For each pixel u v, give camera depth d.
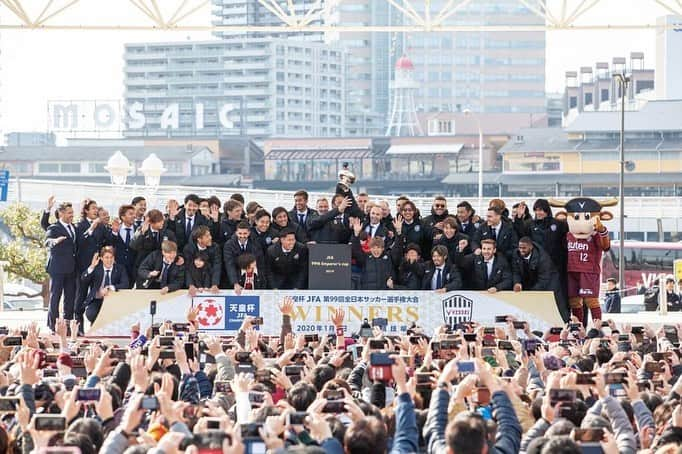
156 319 21.22
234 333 21.22
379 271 21.55
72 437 8.02
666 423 9.38
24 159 170.50
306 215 22.69
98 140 183.75
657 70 170.50
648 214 87.94
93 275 21.61
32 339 13.82
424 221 22.38
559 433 8.19
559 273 22.25
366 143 173.38
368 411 9.37
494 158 169.38
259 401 9.73
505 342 12.57
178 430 8.38
